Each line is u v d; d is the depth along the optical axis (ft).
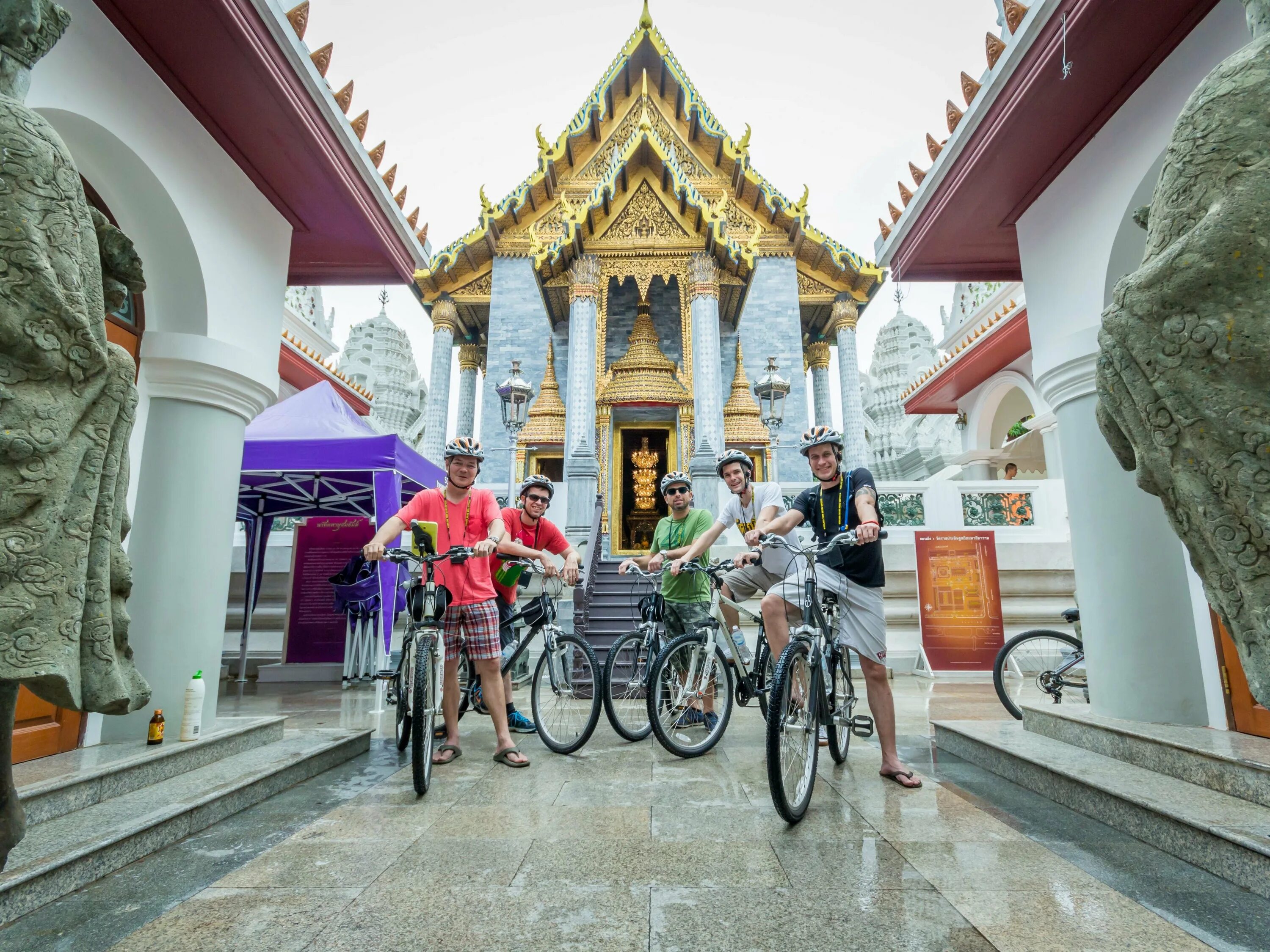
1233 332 4.86
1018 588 32.86
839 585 12.00
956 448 97.71
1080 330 13.82
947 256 18.81
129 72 11.34
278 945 6.08
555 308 63.36
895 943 6.04
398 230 18.21
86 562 4.98
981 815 9.77
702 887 7.27
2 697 5.00
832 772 12.50
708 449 43.70
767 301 64.39
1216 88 5.38
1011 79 13.01
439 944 6.07
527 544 17.78
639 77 68.80
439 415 63.05
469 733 17.07
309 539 33.04
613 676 19.76
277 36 11.77
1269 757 9.09
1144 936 6.14
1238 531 5.04
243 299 14.49
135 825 8.31
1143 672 12.31
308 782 12.07
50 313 4.76
